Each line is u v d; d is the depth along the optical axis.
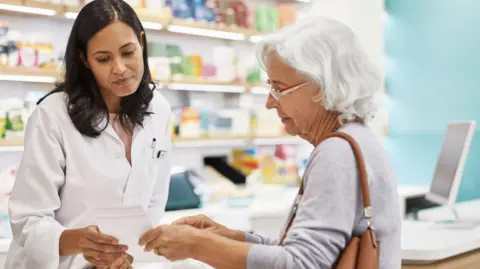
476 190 4.99
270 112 4.71
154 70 3.97
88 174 2.03
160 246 1.54
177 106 4.41
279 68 1.55
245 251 1.44
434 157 5.35
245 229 3.71
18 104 3.34
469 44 5.09
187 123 4.13
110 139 2.10
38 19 3.74
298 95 1.54
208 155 4.71
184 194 3.79
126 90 1.98
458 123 3.15
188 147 4.60
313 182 1.45
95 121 2.05
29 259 1.86
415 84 5.48
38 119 2.02
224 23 4.51
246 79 4.60
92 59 1.96
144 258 2.02
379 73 1.58
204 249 1.48
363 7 5.58
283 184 4.73
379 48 5.55
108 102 2.14
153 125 2.25
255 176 4.52
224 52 4.42
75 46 2.01
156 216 2.28
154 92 2.37
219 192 4.10
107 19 1.93
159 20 3.93
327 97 1.50
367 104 1.56
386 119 5.68
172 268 1.89
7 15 3.60
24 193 1.97
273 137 4.71
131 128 2.17
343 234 1.42
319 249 1.40
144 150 2.18
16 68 3.30
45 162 1.99
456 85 5.19
